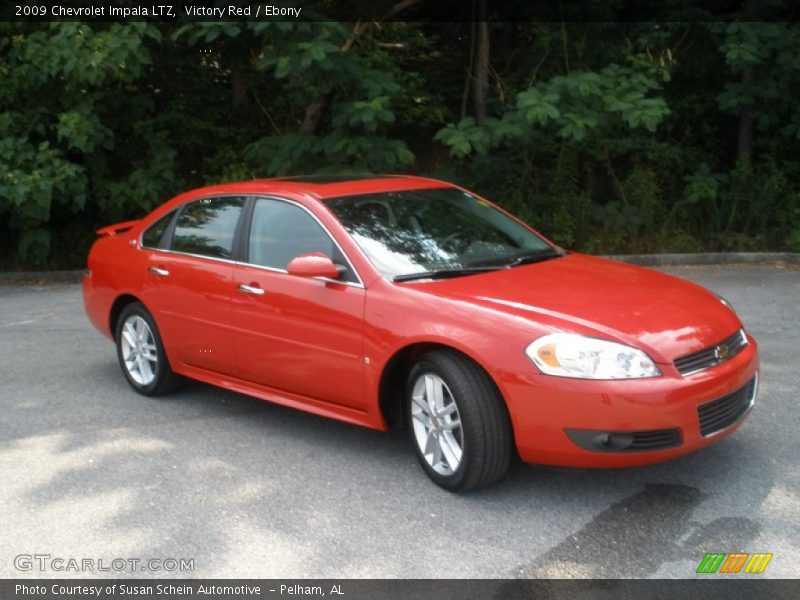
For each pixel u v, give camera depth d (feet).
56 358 24.73
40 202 36.78
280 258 17.39
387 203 17.84
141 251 20.74
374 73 37.19
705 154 45.19
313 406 17.04
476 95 45.68
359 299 15.65
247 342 17.81
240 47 41.81
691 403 13.39
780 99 39.93
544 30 42.34
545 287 15.25
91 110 38.93
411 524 13.53
